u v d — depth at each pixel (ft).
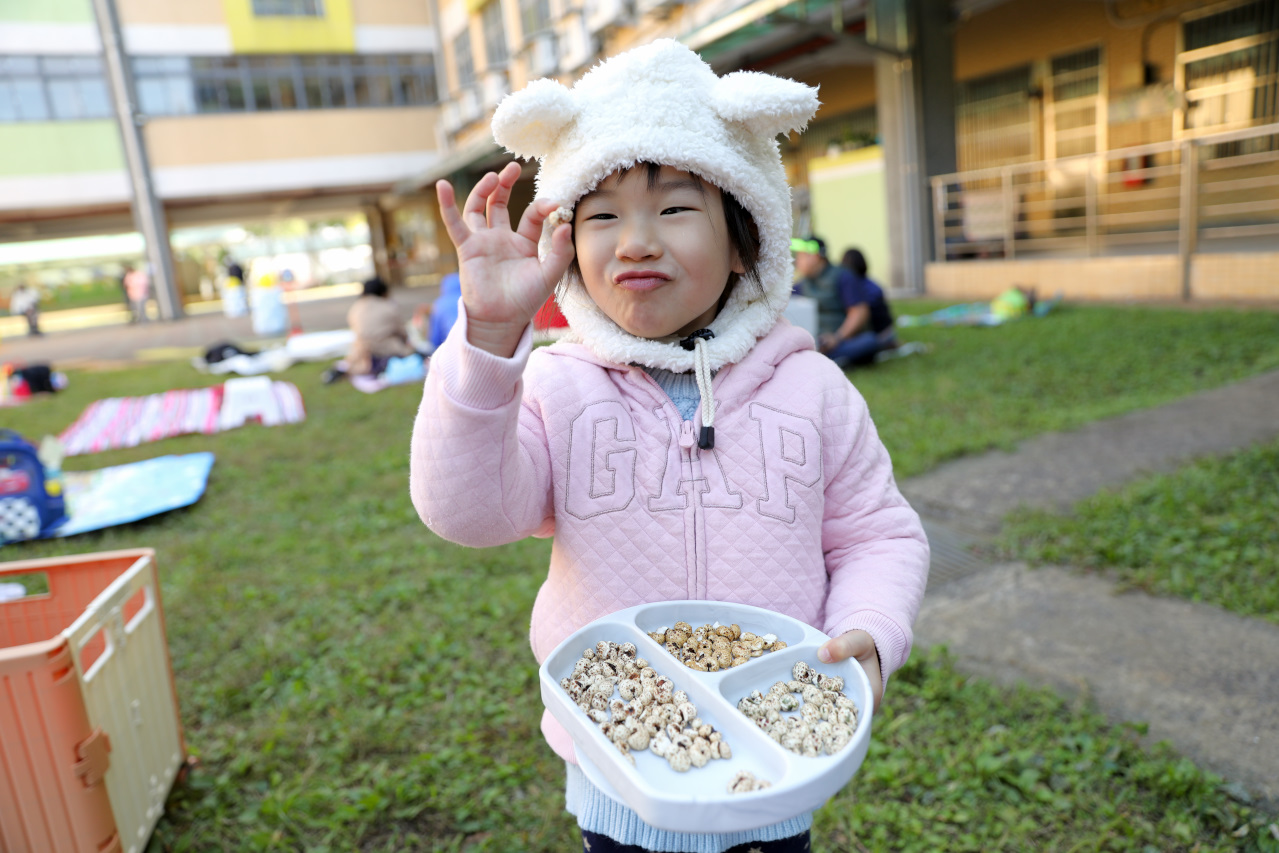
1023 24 43.09
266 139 78.13
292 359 37.93
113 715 6.53
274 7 76.89
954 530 12.22
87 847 5.98
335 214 101.45
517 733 8.37
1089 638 9.00
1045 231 44.83
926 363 23.39
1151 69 38.70
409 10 82.23
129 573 7.04
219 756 8.31
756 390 4.07
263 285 53.52
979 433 16.44
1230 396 16.92
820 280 24.11
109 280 111.55
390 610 11.25
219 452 21.59
